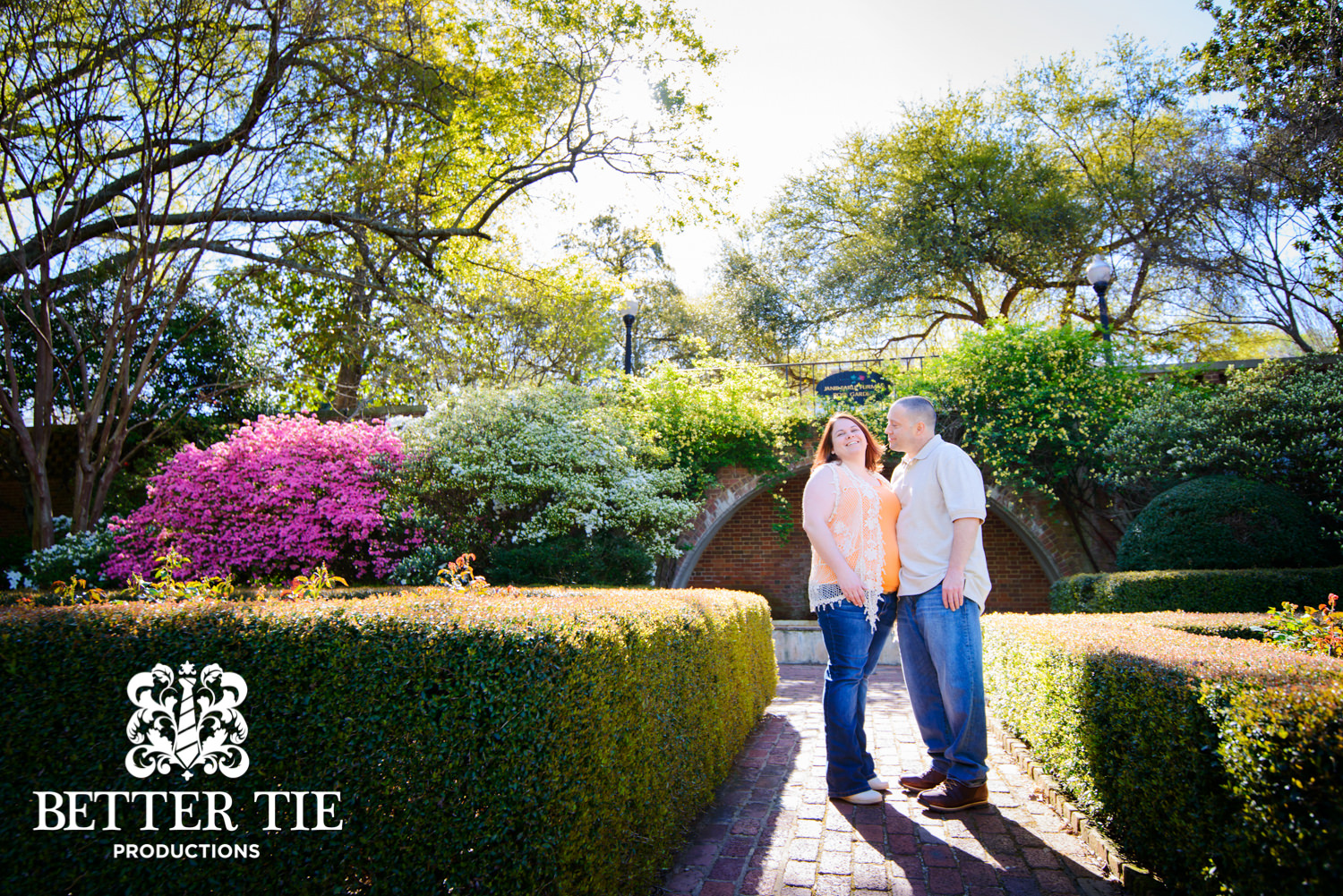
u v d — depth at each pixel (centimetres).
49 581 890
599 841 231
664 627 304
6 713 204
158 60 966
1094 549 1032
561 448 929
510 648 222
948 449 340
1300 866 169
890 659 919
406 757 221
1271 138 1250
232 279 1291
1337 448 779
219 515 856
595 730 231
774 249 2245
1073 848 296
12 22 905
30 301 978
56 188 1029
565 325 1580
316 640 227
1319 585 643
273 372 1354
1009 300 1978
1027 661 390
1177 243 1554
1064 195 1802
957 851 295
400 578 800
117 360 1274
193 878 211
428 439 926
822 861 289
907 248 1866
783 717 584
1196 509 751
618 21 1273
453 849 215
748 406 1141
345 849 216
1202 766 213
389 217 1298
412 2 1186
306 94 1123
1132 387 1019
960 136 1953
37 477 1022
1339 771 159
